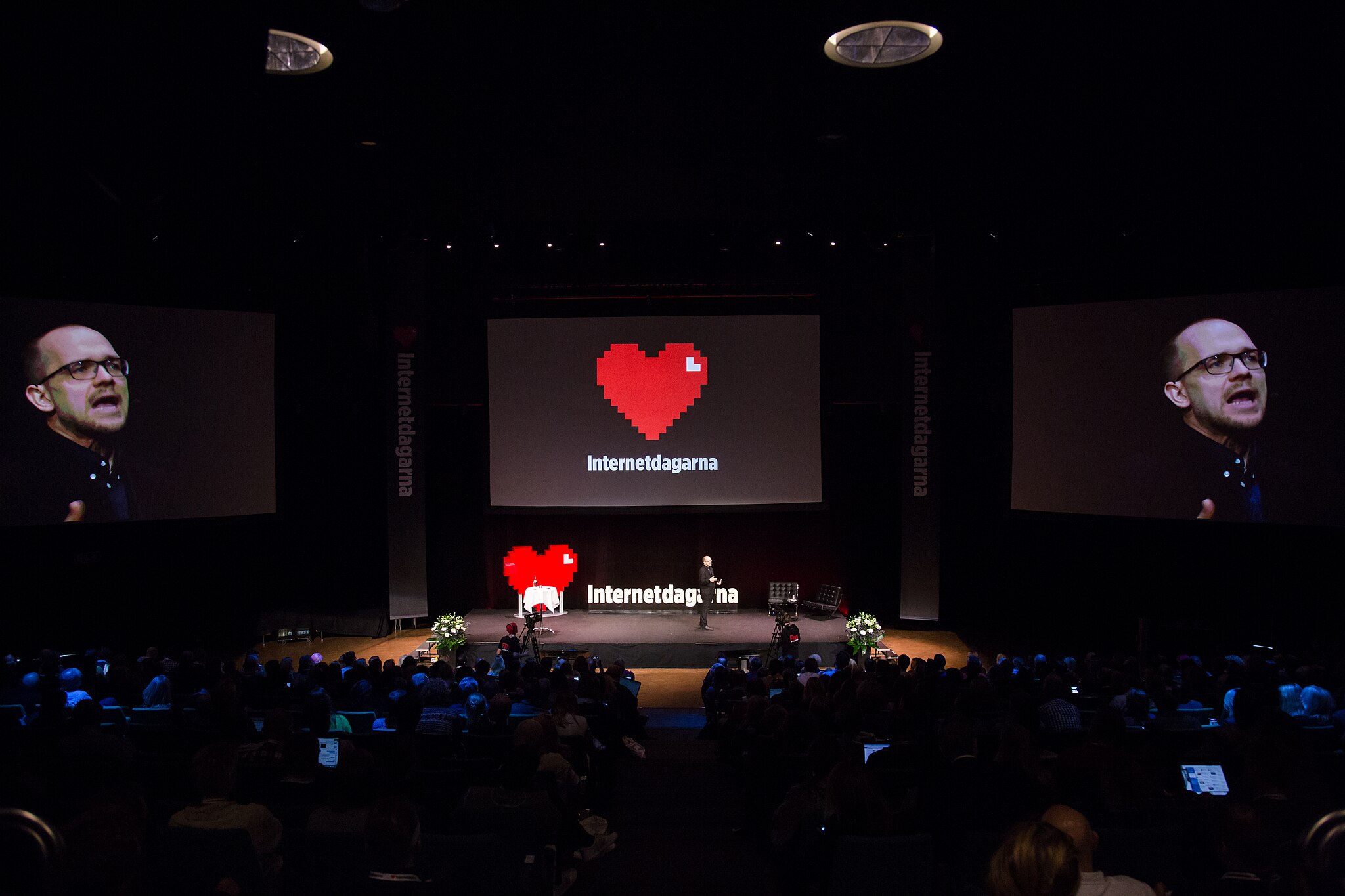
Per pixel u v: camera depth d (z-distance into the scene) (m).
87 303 14.44
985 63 8.85
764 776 6.24
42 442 14.05
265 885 4.20
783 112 10.05
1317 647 12.53
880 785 5.48
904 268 16.88
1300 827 4.00
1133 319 14.84
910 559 17.00
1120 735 5.70
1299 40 8.38
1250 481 13.80
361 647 17.52
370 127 10.00
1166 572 16.56
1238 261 14.49
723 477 18.03
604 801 7.59
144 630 16.41
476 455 19.06
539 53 8.45
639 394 18.02
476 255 18.23
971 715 7.20
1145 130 10.52
